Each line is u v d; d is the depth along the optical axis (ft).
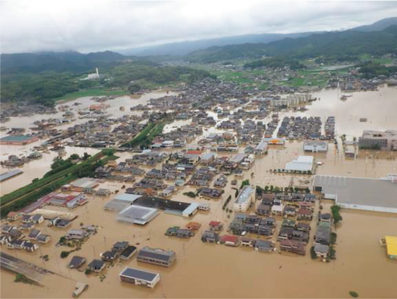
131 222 449.48
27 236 444.14
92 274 354.33
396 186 476.13
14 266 377.50
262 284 318.45
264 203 464.65
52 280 349.61
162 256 358.02
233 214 453.17
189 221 444.55
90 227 442.09
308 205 443.73
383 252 351.25
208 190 514.27
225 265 350.64
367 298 291.99
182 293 315.17
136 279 329.31
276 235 395.75
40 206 520.83
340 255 350.84
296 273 329.72
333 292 301.63
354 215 423.64
